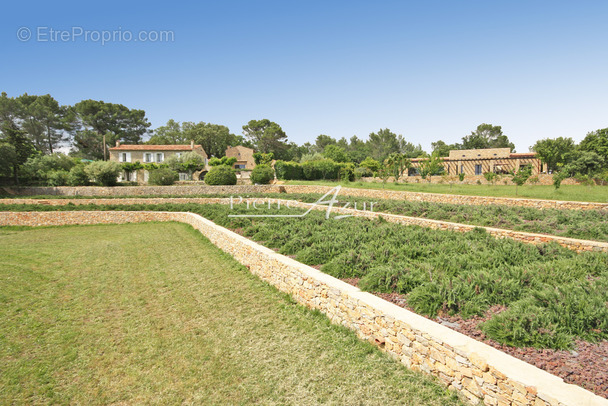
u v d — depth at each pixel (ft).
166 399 13.56
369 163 165.07
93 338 19.03
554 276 19.88
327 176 136.56
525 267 22.03
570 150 131.95
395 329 14.79
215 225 46.14
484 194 68.95
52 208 72.28
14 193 95.76
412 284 19.44
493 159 124.26
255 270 29.84
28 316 22.26
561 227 35.50
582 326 14.12
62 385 14.76
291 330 18.66
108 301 24.90
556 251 25.93
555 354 12.71
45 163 122.83
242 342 17.74
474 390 11.49
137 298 25.41
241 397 13.41
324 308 19.83
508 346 13.42
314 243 29.40
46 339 18.99
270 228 37.81
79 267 34.71
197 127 227.81
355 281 21.61
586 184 84.99
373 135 277.23
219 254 38.47
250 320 20.38
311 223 40.01
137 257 38.86
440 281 18.90
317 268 25.17
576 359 12.35
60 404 13.53
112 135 225.15
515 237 33.12
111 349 17.74
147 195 93.15
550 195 62.85
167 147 176.86
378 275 20.25
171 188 103.55
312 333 18.04
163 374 15.29
